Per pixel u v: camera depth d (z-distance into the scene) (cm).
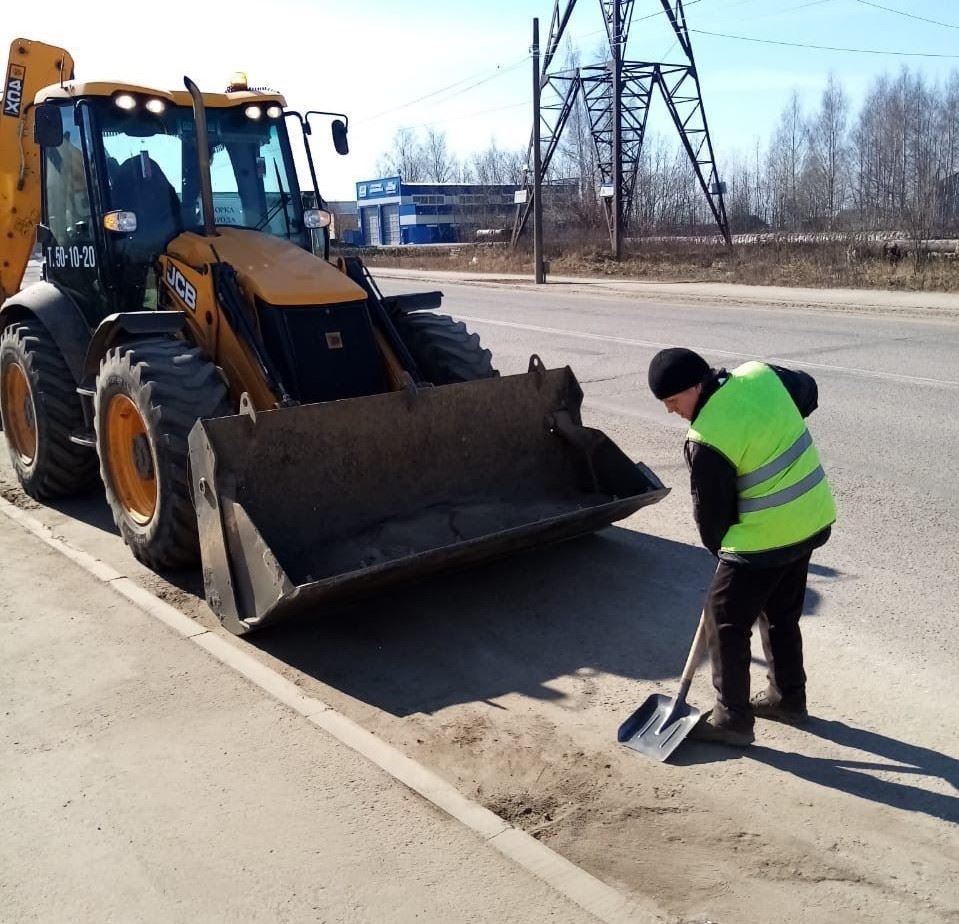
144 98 611
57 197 674
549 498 566
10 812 327
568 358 1213
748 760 358
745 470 337
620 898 277
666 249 3095
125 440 571
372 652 454
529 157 3341
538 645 456
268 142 668
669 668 430
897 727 375
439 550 446
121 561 575
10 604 501
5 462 814
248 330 546
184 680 418
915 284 1962
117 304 616
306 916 273
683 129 2995
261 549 428
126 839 310
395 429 516
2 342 708
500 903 276
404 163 7662
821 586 507
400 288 2411
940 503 629
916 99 4012
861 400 923
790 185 3888
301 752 359
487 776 351
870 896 284
